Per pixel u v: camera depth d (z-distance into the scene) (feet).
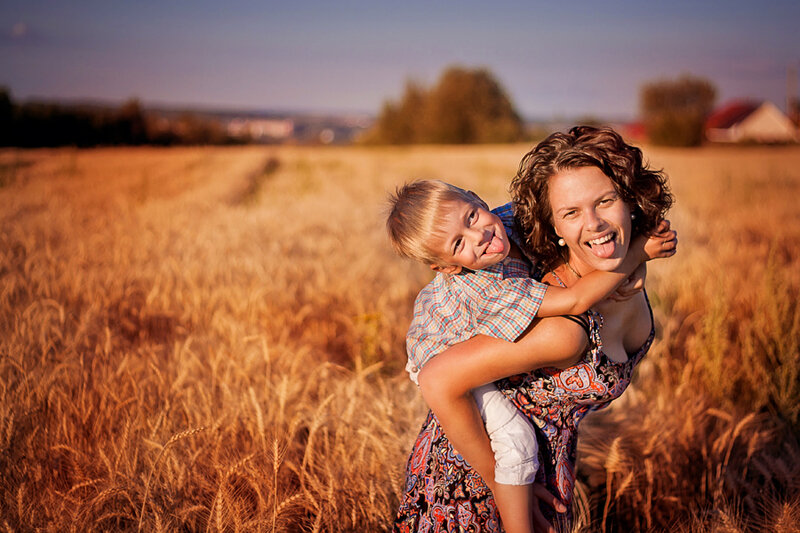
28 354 10.63
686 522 8.48
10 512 7.18
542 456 5.60
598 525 8.60
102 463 8.08
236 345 11.76
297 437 9.52
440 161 113.29
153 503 6.97
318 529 7.05
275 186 59.21
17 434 8.30
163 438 8.39
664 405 10.35
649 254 4.89
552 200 4.77
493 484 5.34
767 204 38.68
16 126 148.25
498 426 5.28
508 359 4.87
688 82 247.29
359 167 93.66
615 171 4.56
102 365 10.48
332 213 35.12
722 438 8.98
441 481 5.79
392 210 5.29
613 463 8.18
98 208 37.78
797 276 17.74
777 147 179.93
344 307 17.40
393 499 8.09
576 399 5.41
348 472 8.03
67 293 15.70
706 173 65.36
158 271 18.35
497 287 4.98
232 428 8.62
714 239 26.76
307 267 20.22
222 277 18.19
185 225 28.86
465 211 4.86
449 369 4.99
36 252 20.27
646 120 190.60
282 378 10.31
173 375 10.44
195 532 7.46
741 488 8.79
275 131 635.66
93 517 7.30
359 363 10.33
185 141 188.24
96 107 167.22
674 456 9.34
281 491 8.06
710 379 11.85
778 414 11.24
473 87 239.91
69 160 87.92
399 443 8.65
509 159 120.26
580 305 4.78
